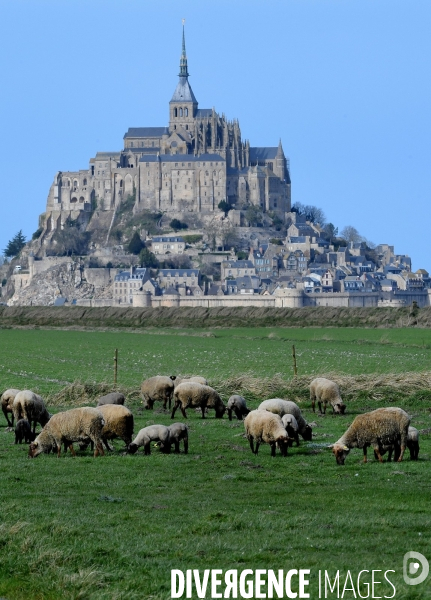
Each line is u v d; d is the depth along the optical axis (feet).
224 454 273.54
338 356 627.05
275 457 267.80
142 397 382.01
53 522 191.21
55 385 452.35
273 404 289.94
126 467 253.85
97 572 165.89
